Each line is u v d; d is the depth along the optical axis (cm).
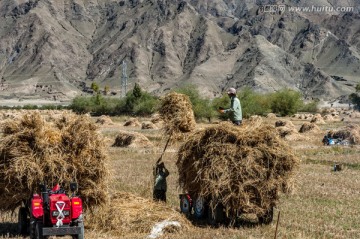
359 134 8538
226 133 2719
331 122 17000
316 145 8188
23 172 2397
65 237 2305
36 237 2131
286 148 2748
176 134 3092
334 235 2492
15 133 2452
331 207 3212
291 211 3069
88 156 2517
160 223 2528
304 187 3994
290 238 2405
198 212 2856
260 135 2723
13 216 2805
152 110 3206
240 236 2417
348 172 4991
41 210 2100
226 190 2662
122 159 5925
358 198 3553
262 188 2686
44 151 2444
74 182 2256
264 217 2761
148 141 7694
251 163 2669
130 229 2508
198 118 16688
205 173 2689
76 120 2553
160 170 3155
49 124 2566
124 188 3738
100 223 2567
